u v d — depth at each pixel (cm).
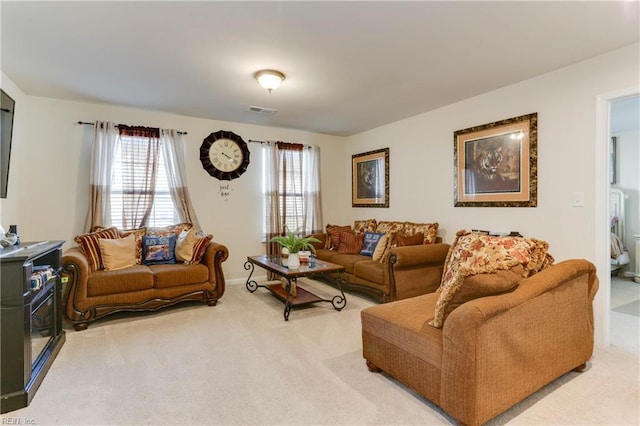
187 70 297
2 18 214
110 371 225
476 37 240
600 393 198
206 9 205
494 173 349
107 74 306
